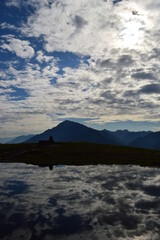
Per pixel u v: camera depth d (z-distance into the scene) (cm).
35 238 2198
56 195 3778
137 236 2238
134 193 3928
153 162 8350
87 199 3550
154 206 3216
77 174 5947
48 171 6481
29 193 3897
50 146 11769
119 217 2775
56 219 2692
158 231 2356
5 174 5947
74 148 11300
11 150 10956
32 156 9575
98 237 2216
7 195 3766
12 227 2458
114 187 4384
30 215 2827
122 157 9400
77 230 2381
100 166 7588
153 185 4575
